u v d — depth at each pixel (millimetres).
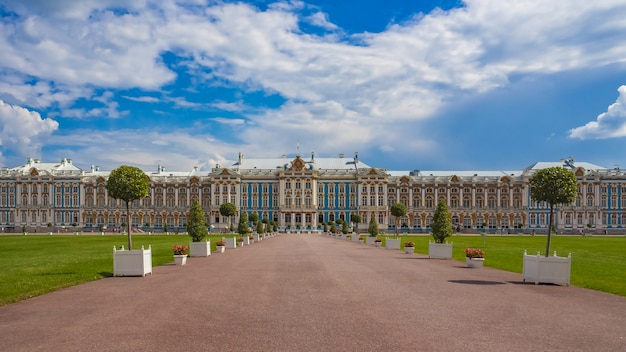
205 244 48781
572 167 158875
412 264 39375
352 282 27656
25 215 157375
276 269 34750
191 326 16734
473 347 14273
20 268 35719
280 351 13789
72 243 73688
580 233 145125
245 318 17938
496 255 51375
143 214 159125
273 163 167750
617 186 154000
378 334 15656
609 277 31828
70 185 158375
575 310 20047
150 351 13805
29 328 16641
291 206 157125
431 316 18422
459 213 157375
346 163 167625
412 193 159000
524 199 156500
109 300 21984
